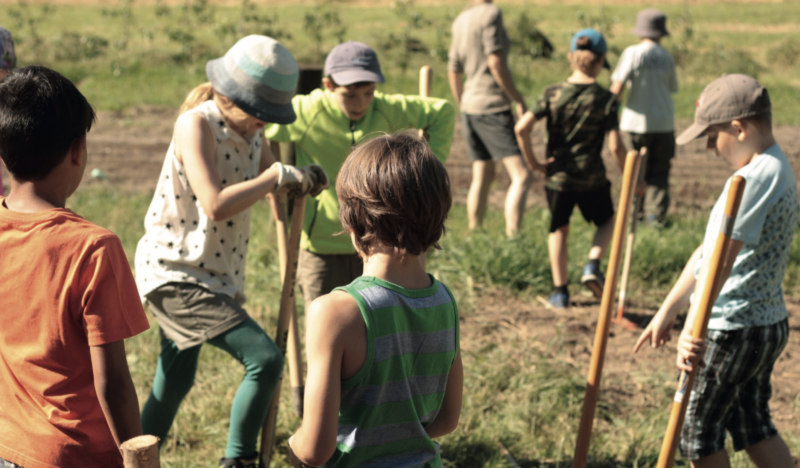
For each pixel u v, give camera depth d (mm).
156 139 11195
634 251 5738
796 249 5844
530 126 4969
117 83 14898
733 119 2650
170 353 3055
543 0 46625
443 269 5570
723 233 2342
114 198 7926
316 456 1695
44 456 1866
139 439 1649
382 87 14555
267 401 2924
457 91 6488
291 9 40156
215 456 3375
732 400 2773
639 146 6750
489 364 4203
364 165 1736
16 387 1884
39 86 1836
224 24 18781
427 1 44594
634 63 6594
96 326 1818
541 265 5574
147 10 36312
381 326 1719
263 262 5883
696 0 46594
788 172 2648
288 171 2725
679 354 2520
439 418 2016
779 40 28734
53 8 24047
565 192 5012
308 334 1716
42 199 1886
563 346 4559
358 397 1755
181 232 2879
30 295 1830
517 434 3592
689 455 2803
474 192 6500
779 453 2850
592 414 2943
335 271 3652
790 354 4512
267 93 2740
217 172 2756
